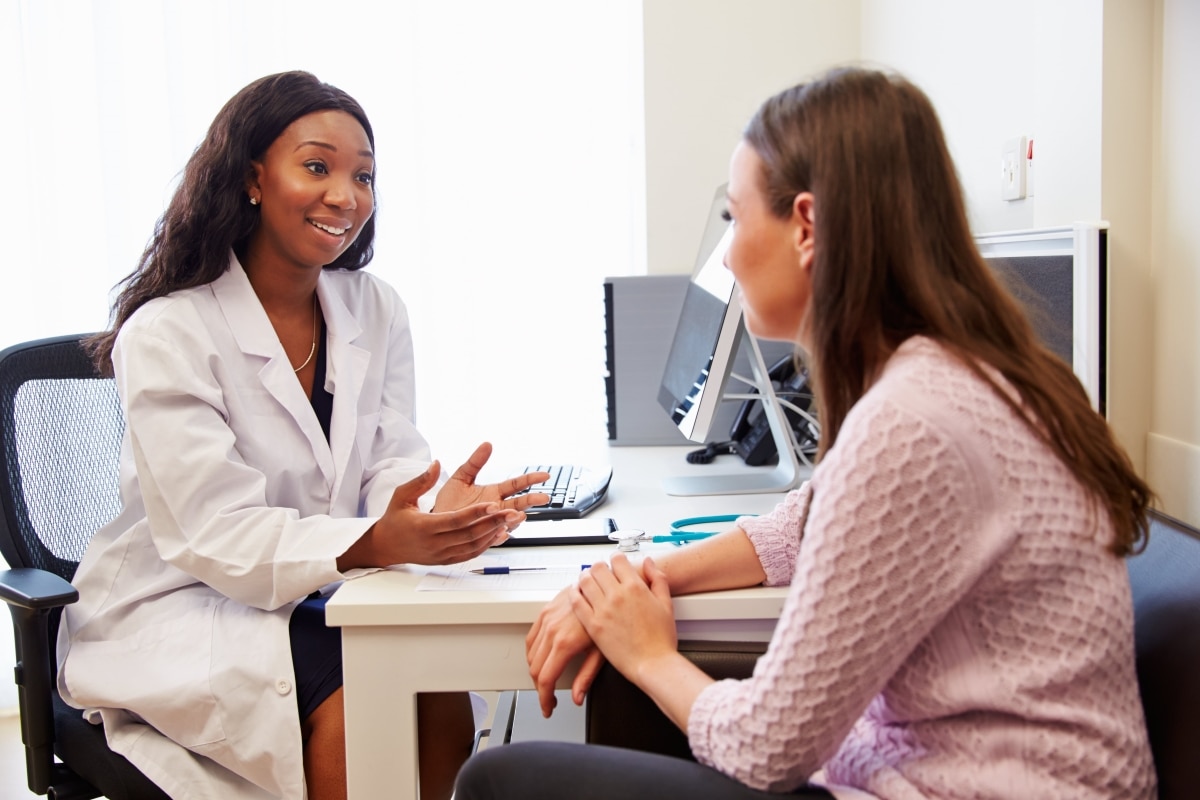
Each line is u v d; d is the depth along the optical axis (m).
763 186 0.94
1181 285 1.34
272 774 1.29
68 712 1.42
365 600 1.13
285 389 1.49
